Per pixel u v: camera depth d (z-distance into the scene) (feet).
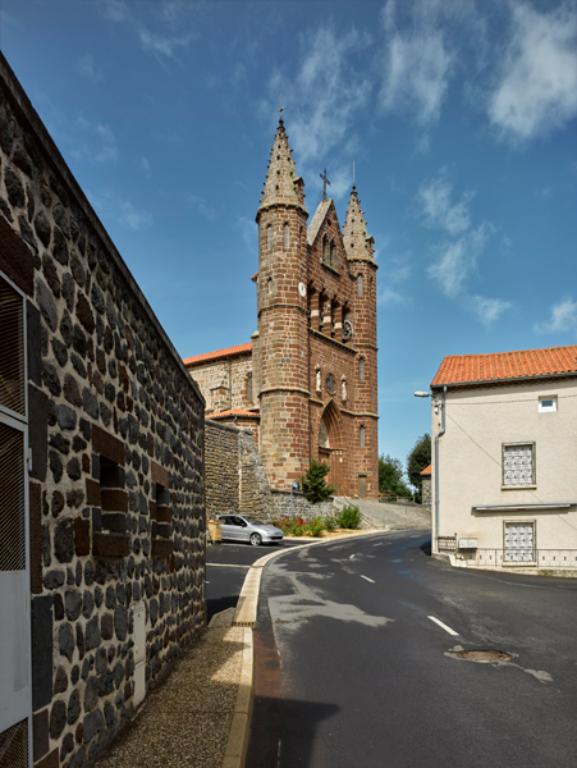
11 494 11.33
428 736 19.53
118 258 18.66
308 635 34.24
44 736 12.37
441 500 78.23
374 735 19.65
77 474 15.08
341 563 74.18
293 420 146.61
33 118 12.78
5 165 11.86
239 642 30.40
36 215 13.28
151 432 23.31
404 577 61.16
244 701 20.80
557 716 21.30
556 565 72.59
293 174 156.76
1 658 10.52
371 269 184.14
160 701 20.81
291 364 148.36
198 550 33.63
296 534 126.93
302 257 154.61
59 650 13.56
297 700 23.15
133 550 20.12
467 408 78.54
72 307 15.26
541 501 74.13
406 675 26.43
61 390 14.35
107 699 16.83
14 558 11.31
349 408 173.06
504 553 74.74
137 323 21.61
